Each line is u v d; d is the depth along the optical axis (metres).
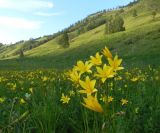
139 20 196.00
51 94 5.79
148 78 10.72
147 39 113.56
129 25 191.75
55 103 4.86
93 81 2.51
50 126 3.78
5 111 5.02
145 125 4.46
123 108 4.95
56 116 4.38
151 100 5.67
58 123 4.35
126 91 6.75
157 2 189.25
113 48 121.56
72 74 2.98
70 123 4.37
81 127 3.91
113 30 180.88
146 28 136.88
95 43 152.38
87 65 2.95
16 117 3.75
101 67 2.79
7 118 4.52
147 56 64.62
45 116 4.00
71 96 6.04
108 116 2.63
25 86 10.04
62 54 159.38
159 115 4.73
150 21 177.38
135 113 4.83
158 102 5.34
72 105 5.07
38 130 3.82
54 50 188.75
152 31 125.88
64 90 7.16
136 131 4.35
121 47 117.06
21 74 20.17
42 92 6.30
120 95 6.32
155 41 106.88
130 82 9.15
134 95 6.07
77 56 137.25
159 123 4.54
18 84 10.92
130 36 132.38
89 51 141.88
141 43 109.88
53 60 122.75
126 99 5.57
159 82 7.89
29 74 19.06
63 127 4.29
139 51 97.38
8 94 8.01
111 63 2.67
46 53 190.62
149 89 6.75
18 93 7.39
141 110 5.15
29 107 5.20
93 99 2.26
